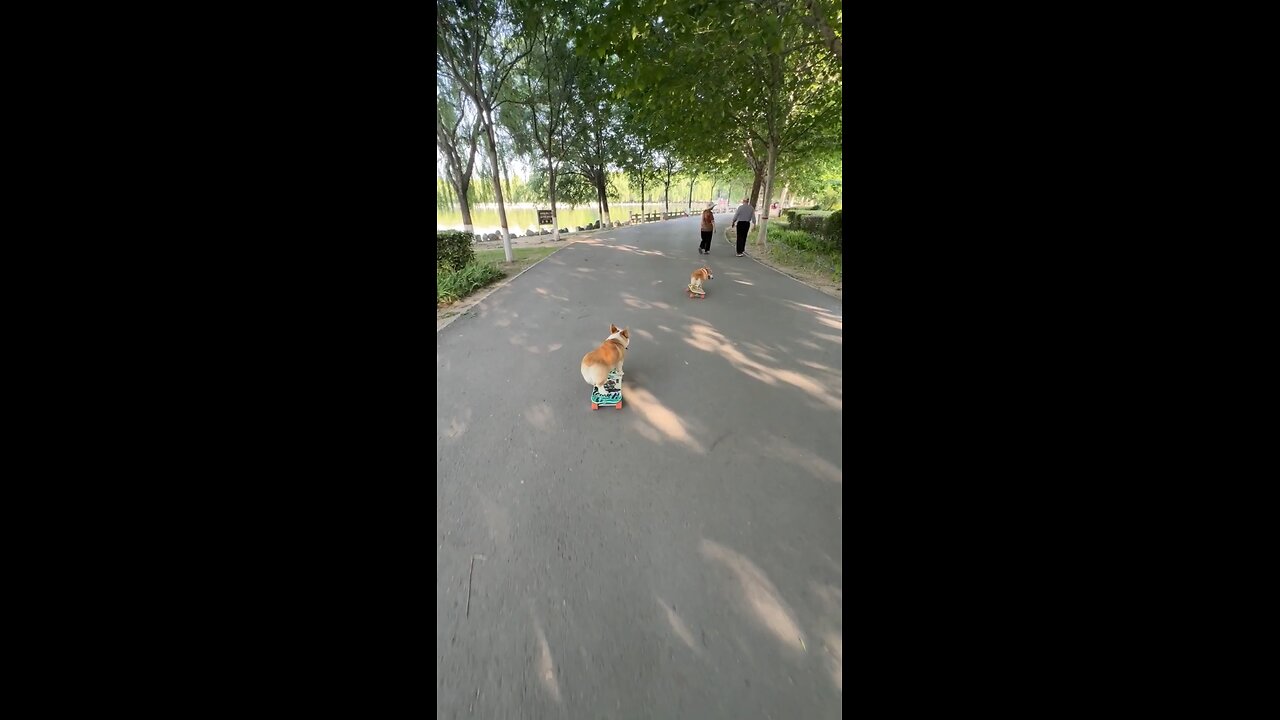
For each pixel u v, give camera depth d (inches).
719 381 144.3
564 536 78.8
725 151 548.7
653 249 514.3
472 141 526.0
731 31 229.1
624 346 146.8
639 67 247.0
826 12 257.8
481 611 64.1
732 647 58.5
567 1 254.7
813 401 129.3
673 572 70.7
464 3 373.4
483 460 102.8
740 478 94.4
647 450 105.8
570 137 779.4
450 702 52.2
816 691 52.7
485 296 273.9
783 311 231.1
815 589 66.4
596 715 51.2
